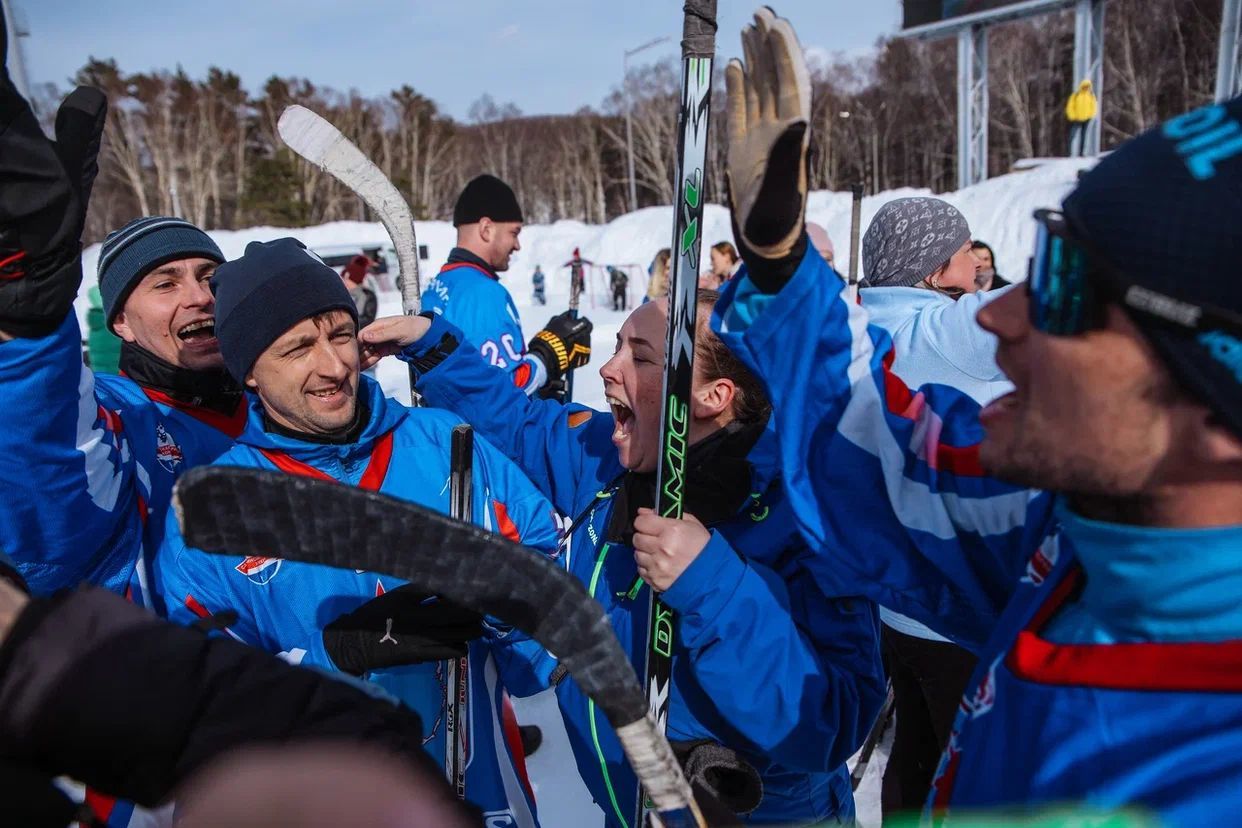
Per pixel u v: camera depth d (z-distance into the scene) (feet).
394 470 5.22
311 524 2.83
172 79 169.27
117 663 2.13
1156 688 2.18
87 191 3.97
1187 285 1.99
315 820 2.00
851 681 4.20
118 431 5.06
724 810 3.50
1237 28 47.37
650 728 2.77
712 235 62.39
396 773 2.12
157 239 6.15
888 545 3.58
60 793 2.06
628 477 5.06
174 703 2.14
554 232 95.86
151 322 6.18
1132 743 2.17
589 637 2.74
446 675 4.81
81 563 4.73
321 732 2.14
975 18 66.54
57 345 3.87
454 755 4.70
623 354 4.80
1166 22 113.91
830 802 5.07
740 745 4.46
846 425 3.52
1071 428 2.27
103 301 6.36
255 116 185.16
